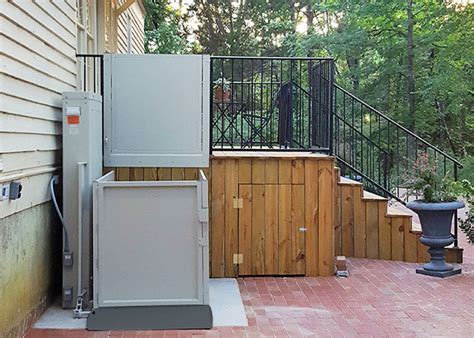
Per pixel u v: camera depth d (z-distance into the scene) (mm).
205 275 3686
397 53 14297
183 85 4770
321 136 5582
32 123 3660
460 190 5516
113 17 7969
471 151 15289
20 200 3404
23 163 3475
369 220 5785
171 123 4766
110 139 4711
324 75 5520
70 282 4016
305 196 5102
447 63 13000
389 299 4344
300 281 4941
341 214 5797
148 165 4750
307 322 3764
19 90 3389
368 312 3996
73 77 4945
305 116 6934
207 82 4789
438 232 5117
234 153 5324
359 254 5809
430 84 13250
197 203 3688
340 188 5777
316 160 5090
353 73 14914
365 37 14508
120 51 8828
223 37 23109
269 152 5441
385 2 13742
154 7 17359
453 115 14992
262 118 6191
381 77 14680
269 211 5086
